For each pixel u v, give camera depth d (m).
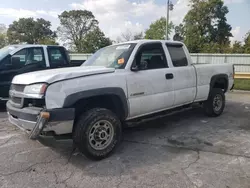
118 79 3.75
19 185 2.88
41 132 3.19
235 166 3.35
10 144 4.18
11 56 6.56
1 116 6.07
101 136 3.56
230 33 42.19
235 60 19.80
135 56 4.11
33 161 3.53
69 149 3.97
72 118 3.23
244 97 9.40
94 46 48.84
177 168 3.30
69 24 68.12
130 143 4.27
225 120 5.77
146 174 3.14
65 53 7.71
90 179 3.02
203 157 3.65
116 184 2.90
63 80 3.25
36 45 7.12
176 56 4.91
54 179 3.02
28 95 3.34
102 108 3.63
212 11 40.22
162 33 48.19
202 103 5.91
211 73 5.64
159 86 4.35
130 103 3.93
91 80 3.46
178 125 5.36
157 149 3.99
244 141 4.34
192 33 40.03
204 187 2.82
